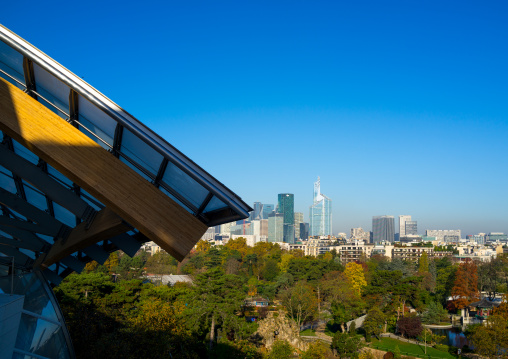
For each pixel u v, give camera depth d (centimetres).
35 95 953
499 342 5328
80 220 1341
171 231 851
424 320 8231
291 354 4769
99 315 3941
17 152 1153
